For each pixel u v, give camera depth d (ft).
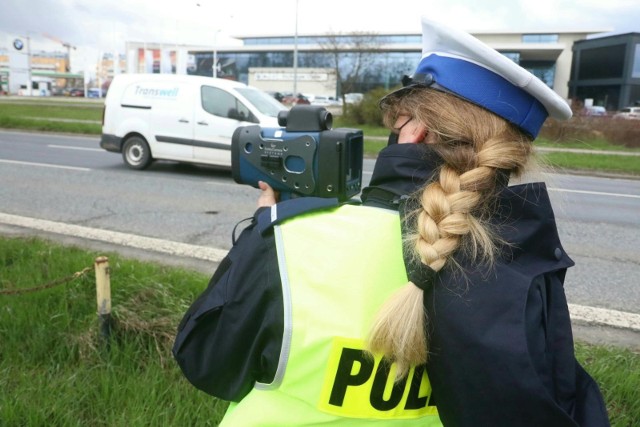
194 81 33.42
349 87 138.82
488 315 2.89
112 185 29.17
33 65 372.38
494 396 2.80
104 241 18.29
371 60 147.95
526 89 3.25
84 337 9.53
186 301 10.91
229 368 3.49
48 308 10.43
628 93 177.47
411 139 3.44
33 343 9.45
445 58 3.35
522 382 2.75
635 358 9.86
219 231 20.22
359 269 3.14
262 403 3.28
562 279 3.42
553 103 3.26
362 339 3.02
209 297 3.55
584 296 14.80
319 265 3.19
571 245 20.35
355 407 3.14
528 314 2.93
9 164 35.09
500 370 2.78
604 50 185.06
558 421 2.75
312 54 224.33
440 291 3.00
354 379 3.09
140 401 8.03
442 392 3.01
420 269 2.99
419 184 3.31
